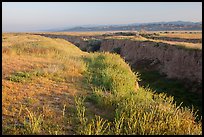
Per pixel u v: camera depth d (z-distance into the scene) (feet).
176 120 24.44
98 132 21.31
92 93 33.42
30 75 38.24
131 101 28.27
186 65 103.24
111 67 54.90
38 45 90.07
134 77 52.19
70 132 21.58
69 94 32.01
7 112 23.84
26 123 22.03
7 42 103.04
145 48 152.66
